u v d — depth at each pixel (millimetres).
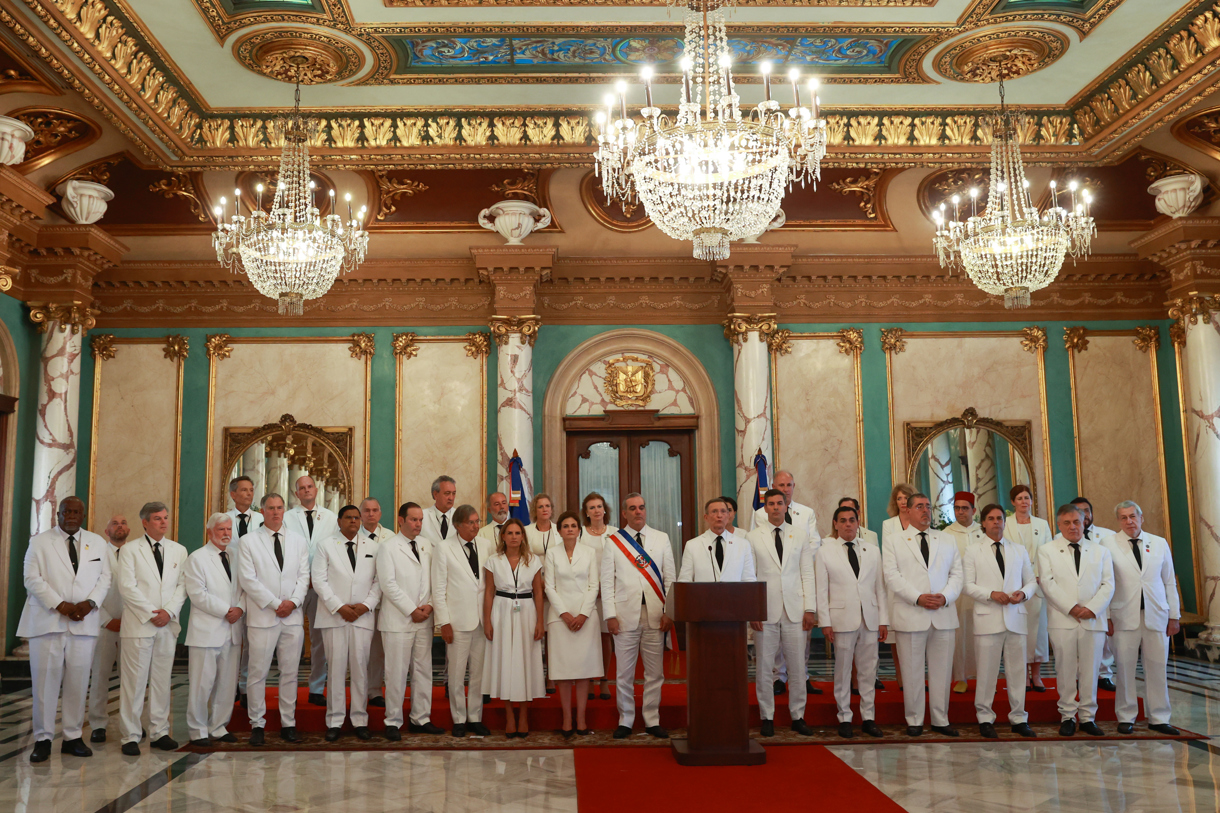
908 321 12109
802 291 12062
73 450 10961
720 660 5930
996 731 6621
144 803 5105
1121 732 6609
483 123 9656
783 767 5719
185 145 9430
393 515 11609
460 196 11289
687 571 6621
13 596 10523
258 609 6602
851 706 6977
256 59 8336
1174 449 11859
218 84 8844
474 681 6781
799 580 6828
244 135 9555
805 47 8352
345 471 11656
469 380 11836
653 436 12102
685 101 6531
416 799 5145
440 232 11648
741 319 11523
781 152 6535
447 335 11906
